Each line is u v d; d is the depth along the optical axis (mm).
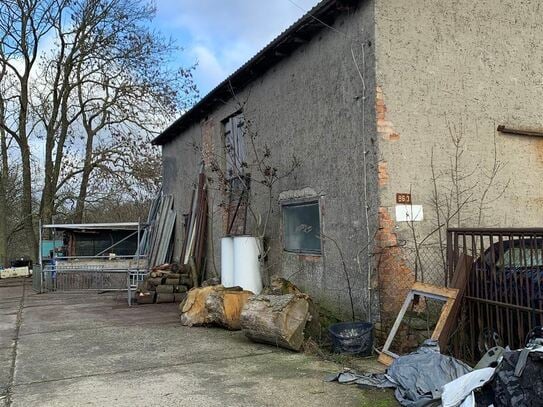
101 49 22391
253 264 9688
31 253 23734
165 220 16297
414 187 7012
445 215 7176
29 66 23359
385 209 6812
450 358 4898
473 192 7430
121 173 23703
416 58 7137
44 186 23469
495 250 5430
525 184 7859
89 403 4770
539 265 4895
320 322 7266
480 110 7559
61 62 22688
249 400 4723
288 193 9164
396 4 7043
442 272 7043
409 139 7020
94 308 11211
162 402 4730
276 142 9609
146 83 22672
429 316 6527
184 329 8297
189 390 5059
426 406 4289
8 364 6336
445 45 7363
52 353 6875
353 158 7312
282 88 9352
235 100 11398
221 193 12305
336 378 5254
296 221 9023
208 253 13148
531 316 4832
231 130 12047
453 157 7320
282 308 6531
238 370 5727
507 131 7695
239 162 11445
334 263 7785
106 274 14711
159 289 12062
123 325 8867
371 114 6922
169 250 15945
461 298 5656
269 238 9945
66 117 23406
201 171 13680
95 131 24453
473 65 7559
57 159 23469
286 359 6148
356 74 7242
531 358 3705
